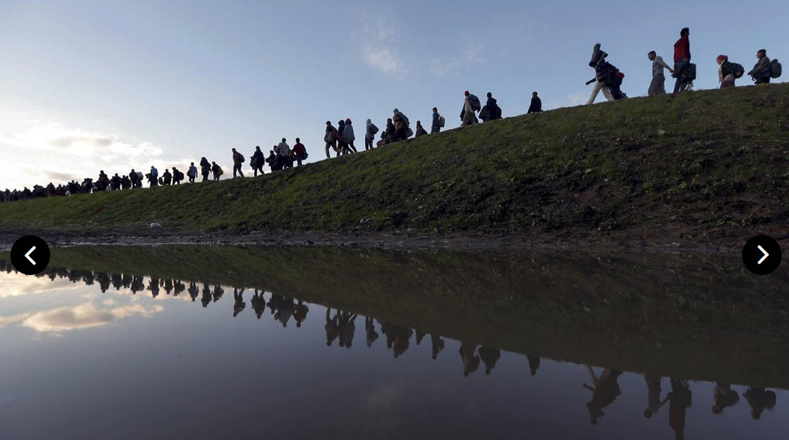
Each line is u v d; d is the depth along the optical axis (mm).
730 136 8406
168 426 997
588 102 12312
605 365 1494
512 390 1249
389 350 1633
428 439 936
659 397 1221
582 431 998
